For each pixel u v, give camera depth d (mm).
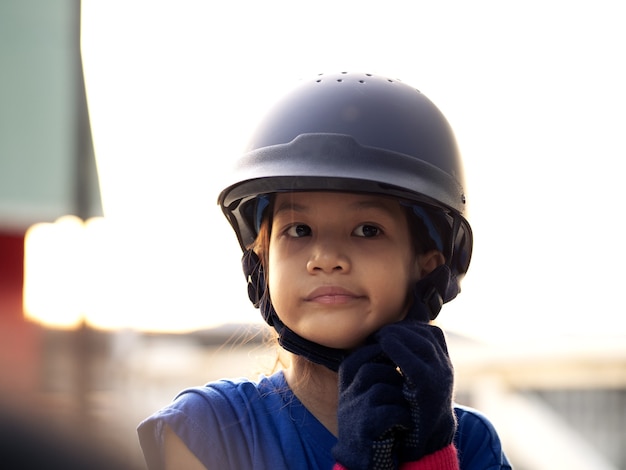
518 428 5004
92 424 713
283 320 1512
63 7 3521
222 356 4770
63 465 673
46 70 3527
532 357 5188
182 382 4582
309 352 1507
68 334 3350
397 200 1540
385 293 1493
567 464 4852
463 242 1709
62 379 2549
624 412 5816
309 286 1472
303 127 1513
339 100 1535
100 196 3695
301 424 1529
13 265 3455
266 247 1637
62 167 3557
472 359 5195
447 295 1691
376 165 1484
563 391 5840
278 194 1543
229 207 1673
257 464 1471
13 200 3504
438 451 1410
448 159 1602
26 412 689
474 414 1718
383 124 1526
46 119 3535
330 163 1472
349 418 1385
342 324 1461
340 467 1373
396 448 1396
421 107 1615
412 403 1377
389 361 1460
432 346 1425
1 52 3479
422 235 1634
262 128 1561
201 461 1455
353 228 1514
